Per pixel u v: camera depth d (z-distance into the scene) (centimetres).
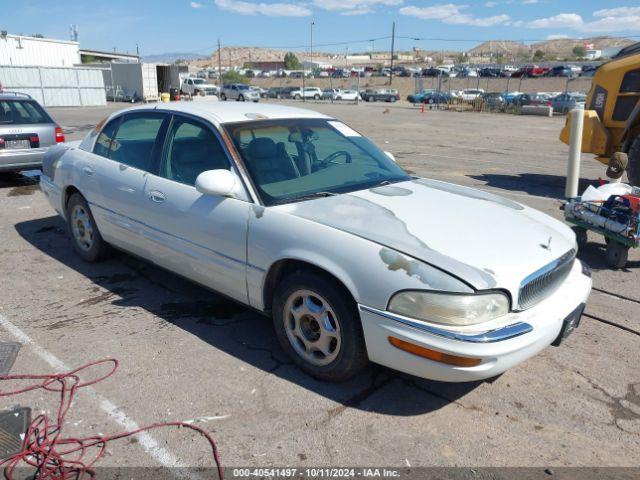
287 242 325
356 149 442
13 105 838
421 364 282
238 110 422
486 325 278
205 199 375
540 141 1783
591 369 358
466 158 1332
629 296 480
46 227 657
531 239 328
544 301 311
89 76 3350
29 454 272
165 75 4394
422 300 278
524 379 346
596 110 931
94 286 476
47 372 342
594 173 1138
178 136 416
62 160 532
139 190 428
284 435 288
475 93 4806
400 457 274
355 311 304
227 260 364
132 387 327
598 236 659
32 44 3975
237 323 411
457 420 304
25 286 474
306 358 338
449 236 312
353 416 305
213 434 288
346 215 329
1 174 984
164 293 462
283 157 388
